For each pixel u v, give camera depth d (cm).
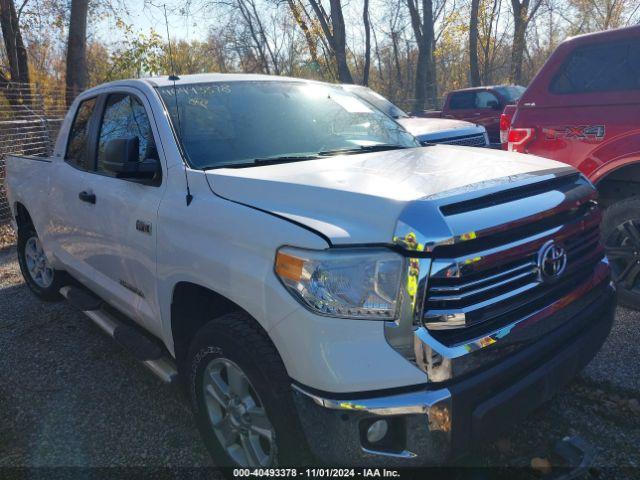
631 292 441
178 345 300
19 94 1188
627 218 436
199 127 319
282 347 222
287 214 233
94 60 1931
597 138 443
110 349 431
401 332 207
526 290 234
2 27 1587
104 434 324
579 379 345
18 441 322
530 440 291
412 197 219
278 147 328
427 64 2617
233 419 259
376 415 207
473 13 2547
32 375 398
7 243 809
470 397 214
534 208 238
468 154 312
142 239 306
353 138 360
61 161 439
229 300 256
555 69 473
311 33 2364
